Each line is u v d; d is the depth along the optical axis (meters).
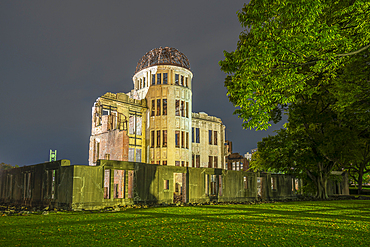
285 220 11.70
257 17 12.32
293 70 13.02
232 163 72.69
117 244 6.94
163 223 10.52
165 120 41.16
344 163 32.88
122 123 38.19
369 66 18.64
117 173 29.55
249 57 12.98
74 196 16.59
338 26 14.42
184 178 22.92
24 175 22.77
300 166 30.92
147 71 43.38
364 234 8.75
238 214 13.94
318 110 28.59
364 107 20.95
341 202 24.14
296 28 11.70
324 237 8.20
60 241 7.23
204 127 51.28
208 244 7.04
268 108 13.58
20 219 11.75
